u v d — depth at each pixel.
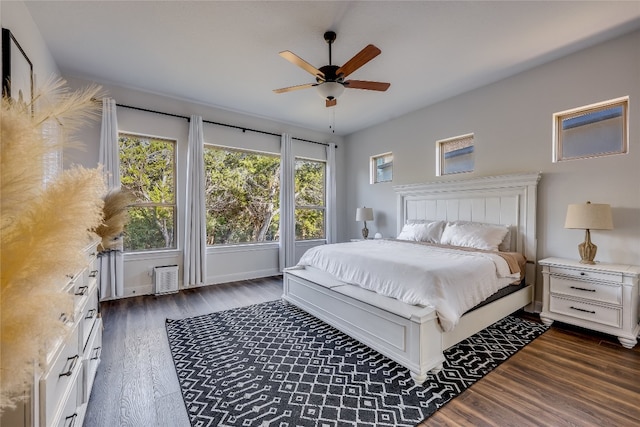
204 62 3.21
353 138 6.08
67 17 2.45
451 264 2.51
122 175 3.96
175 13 2.41
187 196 4.26
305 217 5.79
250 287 4.41
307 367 2.19
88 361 1.69
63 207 0.68
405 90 3.97
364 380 2.03
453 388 1.93
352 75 3.51
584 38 2.80
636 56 2.70
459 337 2.33
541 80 3.32
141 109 3.94
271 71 3.42
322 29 2.62
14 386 0.66
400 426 1.61
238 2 2.28
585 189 3.03
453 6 2.33
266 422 1.64
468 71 3.45
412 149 4.84
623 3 2.30
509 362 2.25
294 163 5.40
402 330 2.12
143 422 1.64
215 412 1.72
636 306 2.52
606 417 1.65
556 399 1.81
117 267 3.78
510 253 3.19
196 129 4.32
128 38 2.76
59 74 3.36
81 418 1.54
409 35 2.72
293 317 3.20
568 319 2.80
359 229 5.94
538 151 3.36
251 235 5.11
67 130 0.81
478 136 3.92
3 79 1.82
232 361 2.28
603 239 2.91
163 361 2.28
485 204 3.77
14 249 0.63
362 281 2.78
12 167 0.63
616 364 2.21
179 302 3.70
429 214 4.48
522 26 2.60
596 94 2.93
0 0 1.88
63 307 0.70
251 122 4.98
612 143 2.91
